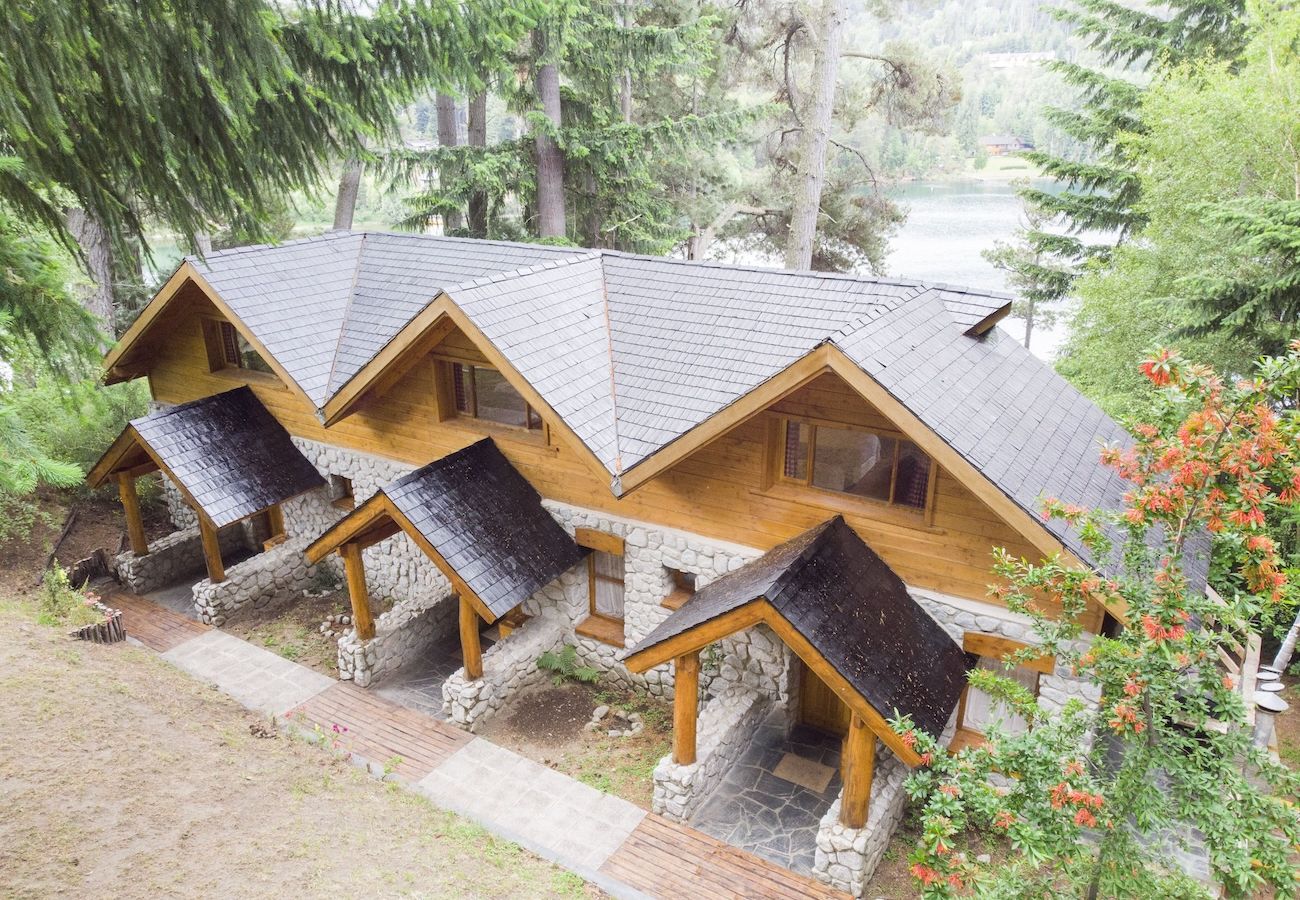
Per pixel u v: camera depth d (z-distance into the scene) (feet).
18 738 33.19
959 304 43.24
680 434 36.01
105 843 28.68
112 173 25.62
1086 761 24.26
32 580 52.42
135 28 22.80
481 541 41.37
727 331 42.29
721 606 32.45
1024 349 46.75
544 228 81.00
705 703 43.60
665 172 107.45
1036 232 88.63
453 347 45.98
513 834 34.91
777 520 39.11
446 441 49.11
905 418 31.14
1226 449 20.08
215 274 51.44
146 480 63.93
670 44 74.79
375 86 29.48
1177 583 21.34
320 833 31.76
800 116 102.83
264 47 23.97
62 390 28.27
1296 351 20.04
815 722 42.01
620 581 46.16
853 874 31.76
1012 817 21.75
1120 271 65.16
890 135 144.66
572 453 44.27
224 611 51.60
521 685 45.09
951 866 22.88
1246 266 50.19
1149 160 66.64
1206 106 56.49
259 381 56.59
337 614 52.90
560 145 76.23
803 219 83.51
